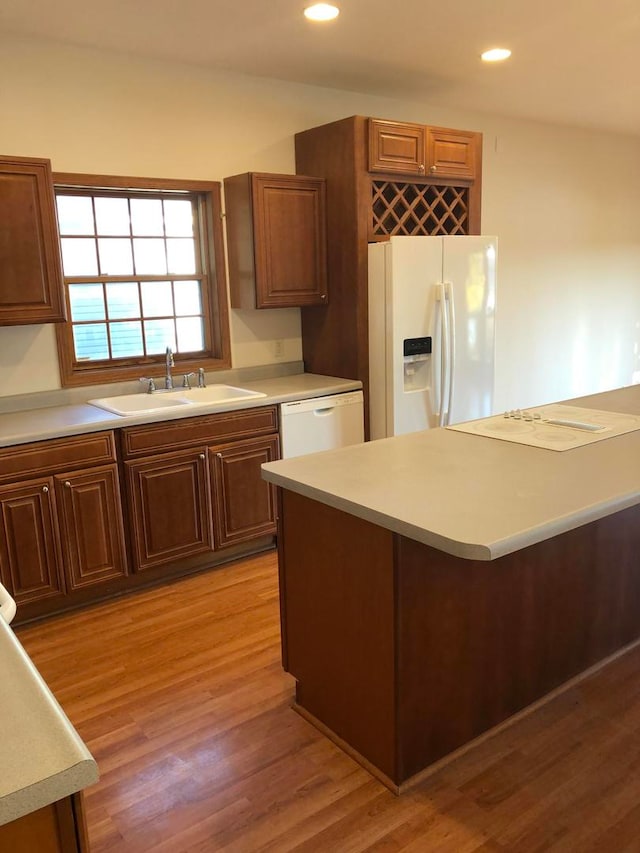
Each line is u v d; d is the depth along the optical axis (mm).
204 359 3945
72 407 3363
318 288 3936
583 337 6156
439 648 1925
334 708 2117
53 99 3209
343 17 2975
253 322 4062
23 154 3168
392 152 3723
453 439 2418
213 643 2762
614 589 2494
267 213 3643
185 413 3209
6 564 2809
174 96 3562
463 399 4035
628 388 3422
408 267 3646
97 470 2990
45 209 2939
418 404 3859
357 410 3863
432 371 3865
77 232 3447
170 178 3605
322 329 4113
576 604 2348
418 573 1825
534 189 5465
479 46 3428
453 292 3844
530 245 5539
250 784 1956
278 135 3969
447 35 3252
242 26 3047
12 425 2941
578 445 2246
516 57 3619
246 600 3137
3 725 820
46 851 791
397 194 3867
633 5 2936
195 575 3422
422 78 3969
